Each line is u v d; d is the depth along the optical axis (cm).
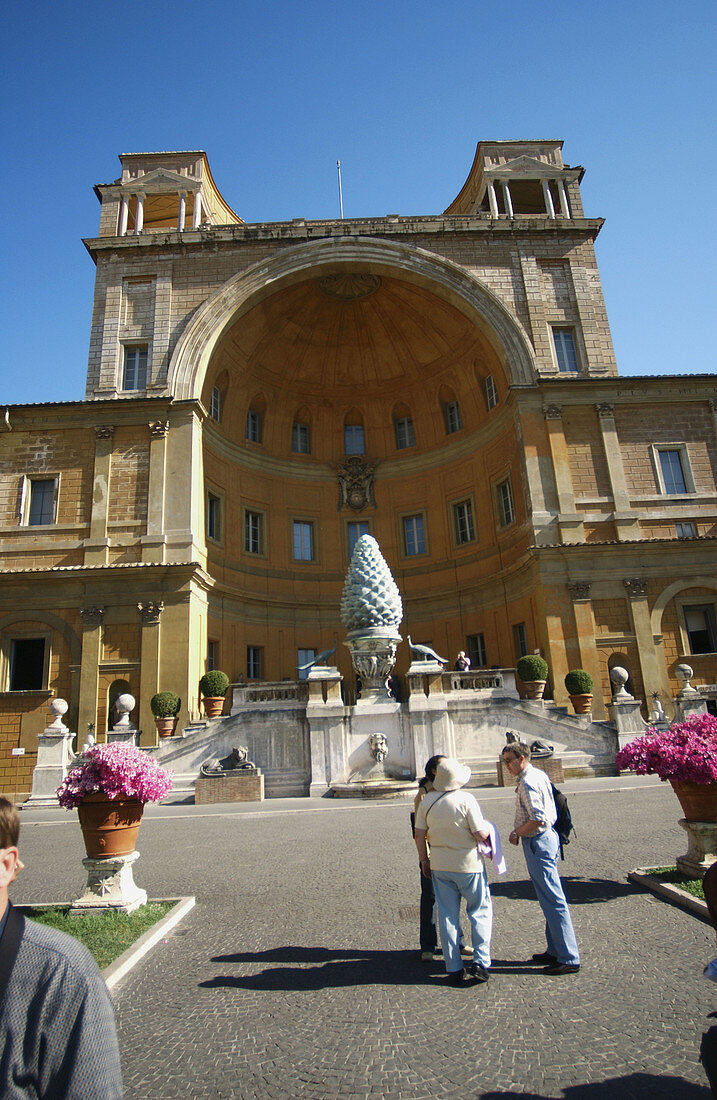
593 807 1330
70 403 2598
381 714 1756
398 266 2880
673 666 2462
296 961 569
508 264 2925
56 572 2391
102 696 2330
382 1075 383
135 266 2850
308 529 3312
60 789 717
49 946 206
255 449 3184
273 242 2891
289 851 1034
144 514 2519
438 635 3133
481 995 482
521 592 2766
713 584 2541
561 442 2684
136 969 561
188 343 2719
